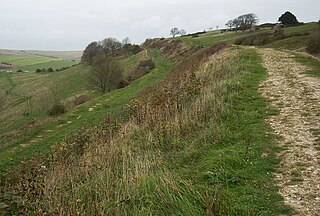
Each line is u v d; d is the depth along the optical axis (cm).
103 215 629
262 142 870
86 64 8269
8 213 768
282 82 1566
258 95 1358
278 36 5238
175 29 12812
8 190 939
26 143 2238
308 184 643
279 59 2391
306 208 564
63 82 6688
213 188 655
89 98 4369
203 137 959
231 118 1087
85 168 959
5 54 19300
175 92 1667
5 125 4416
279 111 1124
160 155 930
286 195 612
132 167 847
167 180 691
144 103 1812
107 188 737
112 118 2009
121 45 9431
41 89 6662
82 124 2525
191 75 2069
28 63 14350
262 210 569
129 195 673
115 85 4634
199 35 10106
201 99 1306
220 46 4000
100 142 1280
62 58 17825
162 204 628
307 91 1343
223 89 1428
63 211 678
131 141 1140
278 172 708
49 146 2066
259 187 654
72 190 796
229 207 579
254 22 9581
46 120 3053
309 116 1038
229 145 890
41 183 902
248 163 761
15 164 1762
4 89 7675
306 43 4097
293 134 905
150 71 5109
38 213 711
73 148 1399
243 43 5625
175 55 6594
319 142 836
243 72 1845
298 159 755
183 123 1105
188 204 601
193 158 863
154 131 1137
